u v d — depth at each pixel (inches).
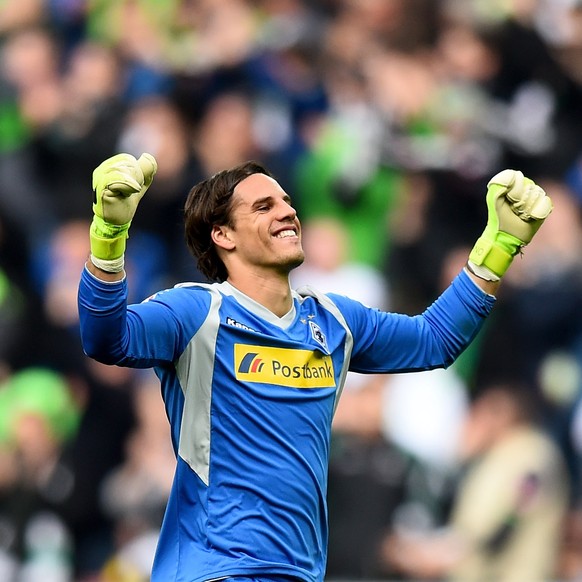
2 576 1298.0
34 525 1316.4
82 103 1529.3
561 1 1592.0
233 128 1487.5
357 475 1267.2
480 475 1300.4
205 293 572.4
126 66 1545.3
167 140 1483.8
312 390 570.3
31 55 1565.0
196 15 1556.3
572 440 1358.3
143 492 1320.1
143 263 1450.5
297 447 559.5
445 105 1521.9
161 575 557.3
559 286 1438.2
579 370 1402.6
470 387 1378.0
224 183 592.7
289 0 1572.3
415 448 1298.0
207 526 551.5
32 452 1332.4
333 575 1250.6
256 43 1525.6
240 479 552.7
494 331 1412.4
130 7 1569.9
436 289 1450.5
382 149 1486.2
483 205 1482.5
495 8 1574.8
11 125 1536.7
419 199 1477.6
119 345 534.3
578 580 1278.3
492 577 1270.9
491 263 615.2
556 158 1524.4
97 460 1344.7
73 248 1486.2
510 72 1558.8
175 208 1469.0
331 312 596.1
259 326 571.5
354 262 1444.4
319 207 1473.9
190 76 1504.7
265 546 546.9
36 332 1435.8
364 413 1291.8
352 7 1578.5
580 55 1568.7
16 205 1497.3
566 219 1491.1
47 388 1363.2
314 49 1536.7
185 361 560.4
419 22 1571.1
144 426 1359.5
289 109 1512.1
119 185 526.3
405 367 612.7
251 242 580.4
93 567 1315.2
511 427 1339.8
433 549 1259.8
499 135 1517.0
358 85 1534.2
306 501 557.9
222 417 557.6
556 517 1301.7
